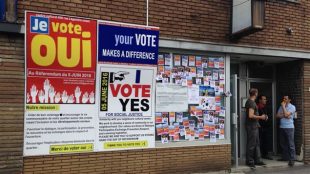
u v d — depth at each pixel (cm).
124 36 880
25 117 773
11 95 762
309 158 1140
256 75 1207
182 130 958
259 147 1135
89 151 836
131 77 889
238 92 1170
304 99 1147
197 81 984
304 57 1140
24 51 776
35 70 785
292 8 1130
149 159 905
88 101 838
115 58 870
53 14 801
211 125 996
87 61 838
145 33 904
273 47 1084
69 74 818
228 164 1006
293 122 1141
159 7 926
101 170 848
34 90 783
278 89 1220
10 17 756
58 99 805
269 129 1215
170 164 930
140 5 903
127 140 880
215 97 1007
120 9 879
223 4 1012
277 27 1098
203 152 974
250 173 1000
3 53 759
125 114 880
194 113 975
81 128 830
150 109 912
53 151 799
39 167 784
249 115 1045
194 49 963
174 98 951
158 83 930
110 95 863
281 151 1195
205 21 984
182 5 955
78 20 828
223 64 1023
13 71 766
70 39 819
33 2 787
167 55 947
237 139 1101
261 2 958
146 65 907
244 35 998
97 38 850
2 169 750
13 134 761
